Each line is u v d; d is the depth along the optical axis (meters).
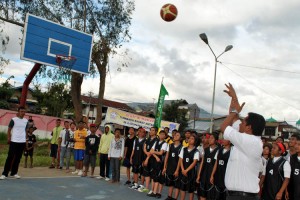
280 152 7.02
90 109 47.47
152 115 43.91
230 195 3.94
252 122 3.92
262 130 3.96
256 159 3.85
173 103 43.25
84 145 12.18
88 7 20.38
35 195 7.95
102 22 20.70
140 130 10.66
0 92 36.22
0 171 10.91
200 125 46.81
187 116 47.03
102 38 20.50
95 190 9.47
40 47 12.70
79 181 10.61
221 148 8.12
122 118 24.16
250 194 3.82
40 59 12.68
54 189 8.93
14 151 9.65
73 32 13.62
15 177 9.86
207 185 8.23
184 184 8.73
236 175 3.87
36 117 26.47
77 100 21.23
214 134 8.50
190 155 8.71
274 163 6.98
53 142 13.26
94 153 11.76
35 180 9.91
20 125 9.75
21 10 19.11
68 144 12.83
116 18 20.83
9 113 25.25
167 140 11.55
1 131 24.77
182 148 8.96
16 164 9.86
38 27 12.70
